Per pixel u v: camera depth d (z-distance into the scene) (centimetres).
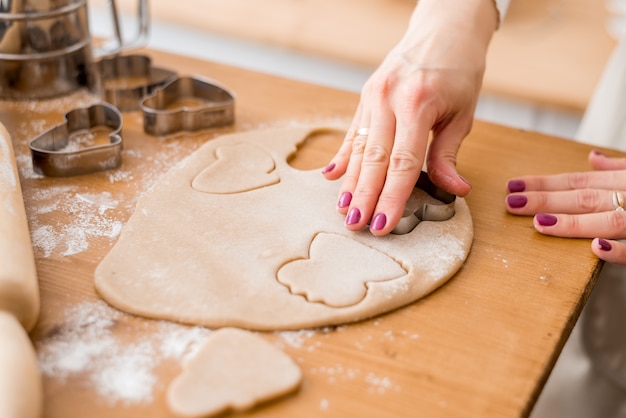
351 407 48
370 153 62
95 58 82
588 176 68
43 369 49
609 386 85
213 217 61
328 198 64
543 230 63
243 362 50
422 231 61
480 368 51
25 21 74
